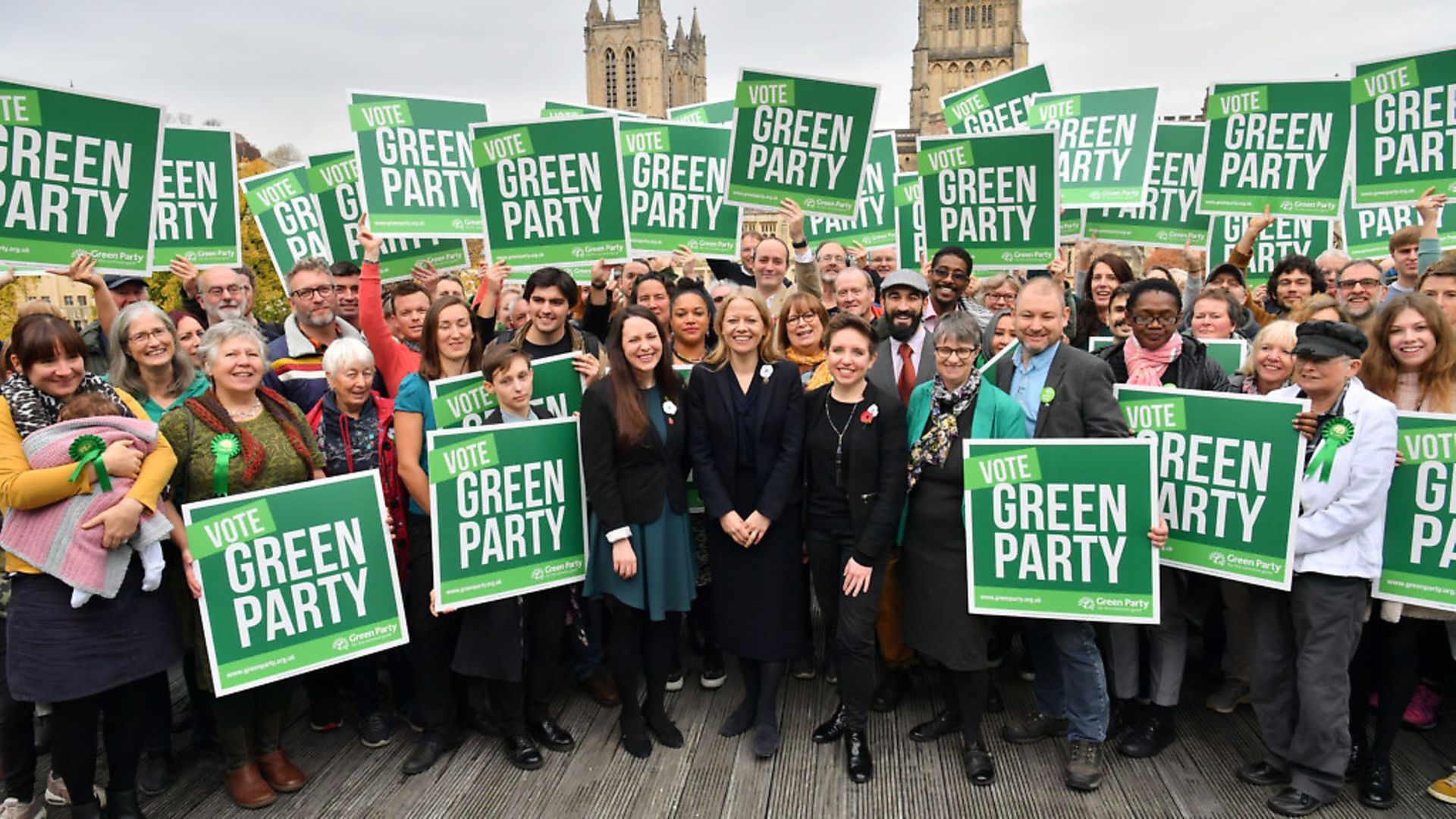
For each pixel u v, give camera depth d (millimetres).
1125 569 3605
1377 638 3709
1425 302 3662
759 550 4020
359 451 4133
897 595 4391
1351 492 3416
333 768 4039
